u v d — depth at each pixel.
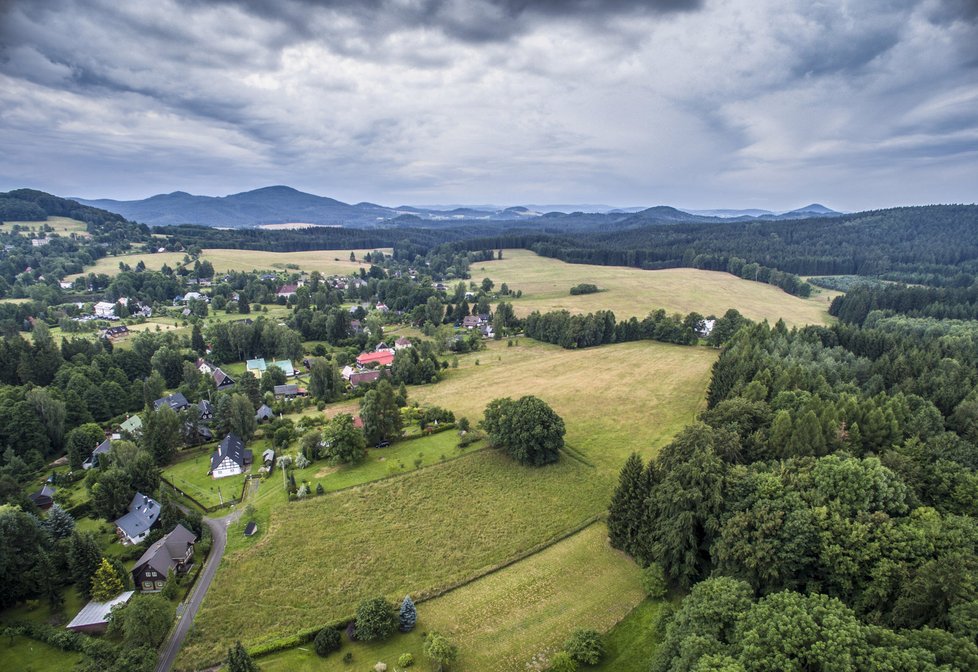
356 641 53.00
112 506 74.88
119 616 52.59
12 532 57.28
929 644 35.16
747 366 96.31
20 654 51.19
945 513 53.56
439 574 62.44
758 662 35.72
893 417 68.56
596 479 81.69
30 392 98.38
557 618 54.84
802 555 47.41
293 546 67.44
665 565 57.75
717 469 57.03
